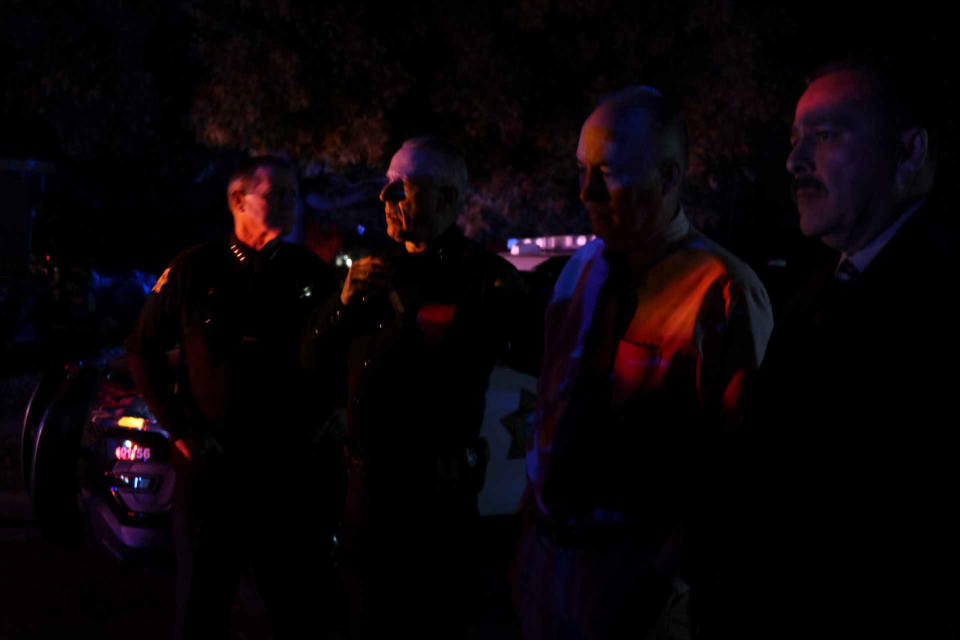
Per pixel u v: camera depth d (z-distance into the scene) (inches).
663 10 399.9
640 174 65.1
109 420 133.2
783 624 49.0
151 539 129.6
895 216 50.1
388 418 79.1
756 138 487.2
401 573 79.7
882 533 45.3
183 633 96.3
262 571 100.7
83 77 386.3
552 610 69.3
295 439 97.7
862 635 46.0
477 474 82.9
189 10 366.9
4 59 402.9
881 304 46.9
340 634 118.6
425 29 381.7
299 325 97.2
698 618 56.9
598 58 407.8
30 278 441.1
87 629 133.9
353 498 81.5
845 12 414.3
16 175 429.7
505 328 81.9
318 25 363.9
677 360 64.1
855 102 49.8
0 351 405.7
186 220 573.3
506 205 461.1
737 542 52.5
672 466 64.1
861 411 46.0
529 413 144.8
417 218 79.8
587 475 66.7
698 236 67.2
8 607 140.3
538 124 407.8
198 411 96.3
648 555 64.4
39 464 139.2
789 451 49.1
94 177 510.0
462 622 84.2
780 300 167.5
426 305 79.0
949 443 43.9
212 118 375.9
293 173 99.4
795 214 503.2
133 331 99.3
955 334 44.3
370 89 375.9
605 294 68.0
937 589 44.4
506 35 399.9
